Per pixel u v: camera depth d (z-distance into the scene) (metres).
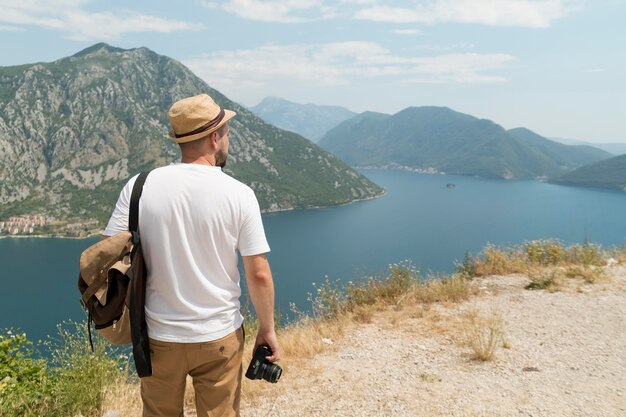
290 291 121.69
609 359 5.85
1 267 172.00
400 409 4.57
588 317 7.58
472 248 175.38
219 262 2.38
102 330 2.33
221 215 2.32
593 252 12.10
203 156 2.52
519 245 13.20
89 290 2.25
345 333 7.04
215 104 2.58
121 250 2.25
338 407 4.63
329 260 164.38
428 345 6.43
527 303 8.48
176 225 2.29
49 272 162.75
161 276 2.32
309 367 5.69
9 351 4.71
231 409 2.52
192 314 2.34
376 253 174.25
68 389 4.28
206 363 2.41
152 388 2.46
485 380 5.27
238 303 2.54
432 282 9.76
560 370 5.54
